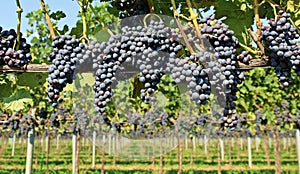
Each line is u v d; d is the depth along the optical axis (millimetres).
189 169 21750
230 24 3021
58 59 2494
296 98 13031
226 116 2537
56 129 14617
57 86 2535
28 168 10898
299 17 2932
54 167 22156
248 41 2969
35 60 3240
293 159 27719
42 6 2707
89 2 2885
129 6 3014
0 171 19625
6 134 17328
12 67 2568
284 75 2443
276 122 13711
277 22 2408
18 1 2631
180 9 3094
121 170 21344
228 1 3031
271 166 23484
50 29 2664
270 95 13070
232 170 21578
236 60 2482
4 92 3047
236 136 21641
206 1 3061
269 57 2455
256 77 13023
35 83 3037
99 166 23016
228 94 2498
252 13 3004
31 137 11008
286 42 2396
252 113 13492
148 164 24094
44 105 10000
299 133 14242
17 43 2604
